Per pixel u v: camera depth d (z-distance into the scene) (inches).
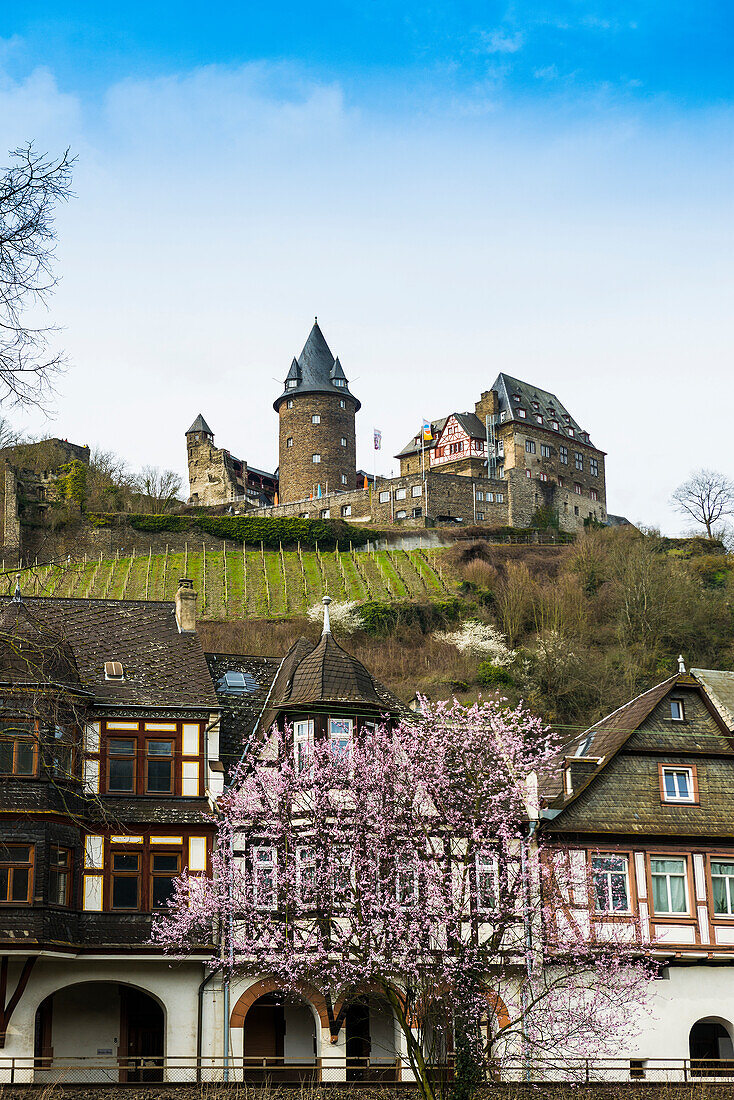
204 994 1408.7
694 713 1679.4
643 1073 1454.2
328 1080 1354.6
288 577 4082.2
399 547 4490.7
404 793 1333.7
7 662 1395.2
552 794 1621.6
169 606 1753.2
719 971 1530.5
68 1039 1457.9
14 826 1366.9
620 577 3762.3
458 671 3211.1
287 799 1393.9
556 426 5374.0
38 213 685.9
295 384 5452.8
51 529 4330.7
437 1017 1302.9
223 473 5595.5
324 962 1305.4
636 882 1546.5
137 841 1446.9
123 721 1501.0
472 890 1266.0
